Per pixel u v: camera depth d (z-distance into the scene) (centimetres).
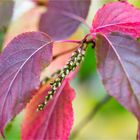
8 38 49
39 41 34
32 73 34
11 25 50
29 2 53
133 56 32
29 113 39
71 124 38
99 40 33
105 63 31
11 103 33
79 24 47
